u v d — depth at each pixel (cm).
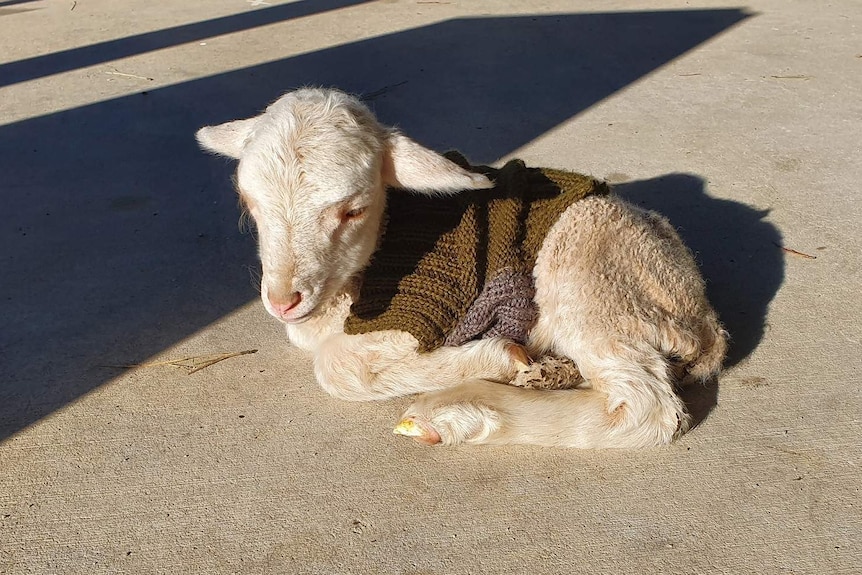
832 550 100
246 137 106
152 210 142
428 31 228
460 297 108
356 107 104
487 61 202
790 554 100
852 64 194
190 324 123
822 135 158
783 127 161
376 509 104
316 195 100
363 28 233
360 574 99
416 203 109
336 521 103
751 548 100
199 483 106
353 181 101
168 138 161
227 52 214
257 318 123
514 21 237
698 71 192
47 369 117
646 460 107
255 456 108
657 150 154
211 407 113
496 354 109
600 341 109
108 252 134
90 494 105
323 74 195
